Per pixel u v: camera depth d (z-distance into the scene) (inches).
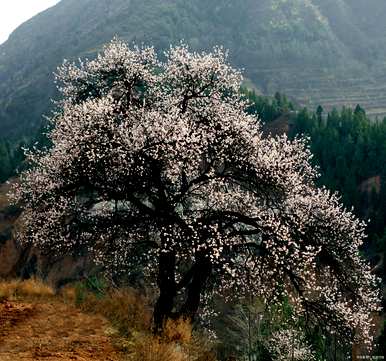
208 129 756.0
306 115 5364.2
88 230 742.5
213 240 658.8
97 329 548.7
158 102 842.2
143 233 751.7
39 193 743.1
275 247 701.3
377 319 1859.0
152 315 688.4
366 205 4229.8
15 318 565.3
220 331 1273.4
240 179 758.5
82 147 682.2
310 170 835.4
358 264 802.8
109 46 840.9
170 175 724.0
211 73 826.8
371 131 4916.3
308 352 1296.8
